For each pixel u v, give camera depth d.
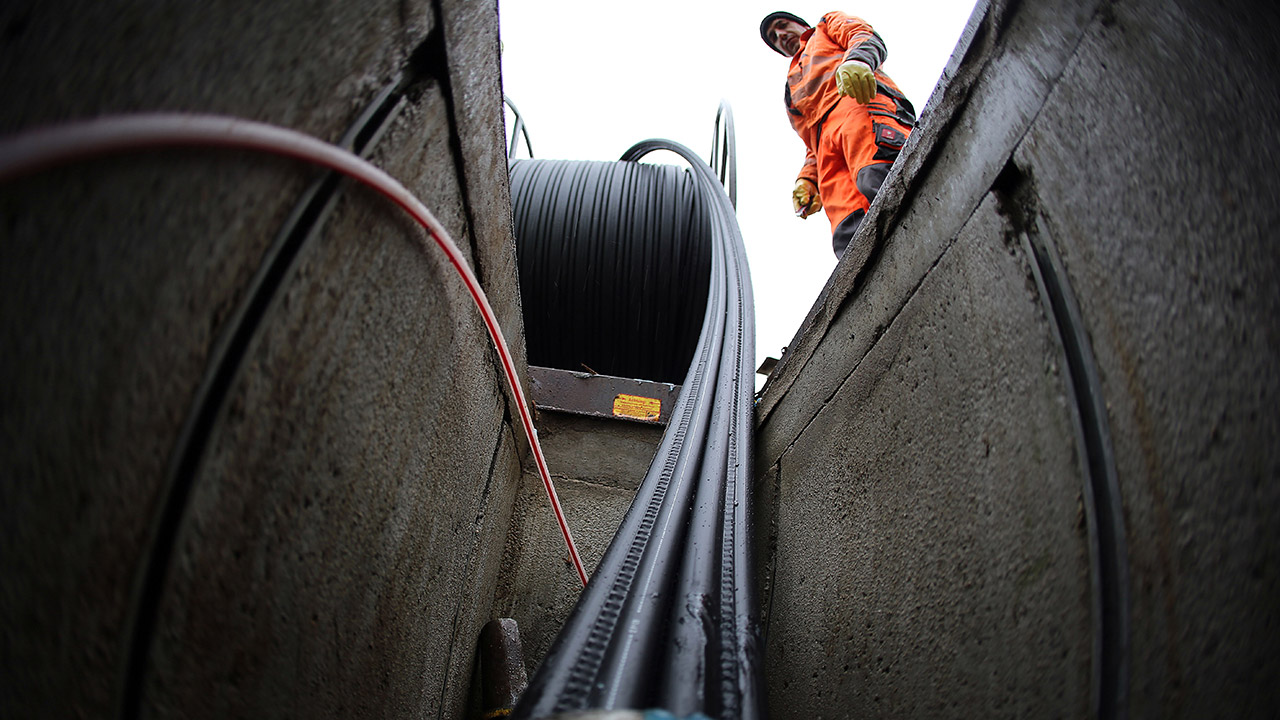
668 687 1.08
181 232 0.59
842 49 3.46
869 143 3.08
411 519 1.34
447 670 1.88
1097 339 0.93
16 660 0.48
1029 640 0.99
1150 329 0.84
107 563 0.56
